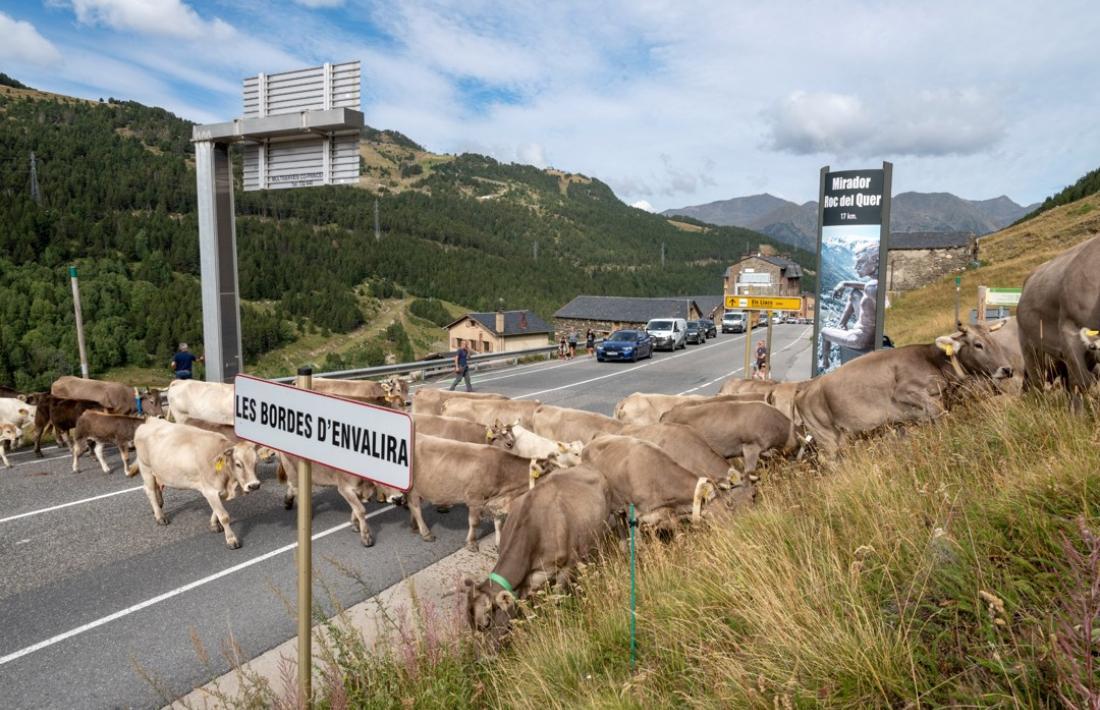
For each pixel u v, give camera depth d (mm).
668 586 4945
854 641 3227
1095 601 2658
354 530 8523
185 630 5902
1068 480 3854
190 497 9820
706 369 28297
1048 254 48312
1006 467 4445
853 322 13008
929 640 3248
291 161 14297
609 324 63531
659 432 7801
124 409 13625
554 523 5574
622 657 4293
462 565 7367
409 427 3000
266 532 8398
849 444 7613
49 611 6234
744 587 4254
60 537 8125
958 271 53688
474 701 4297
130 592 6641
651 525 6512
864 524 4668
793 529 5023
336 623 5949
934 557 3602
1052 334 5816
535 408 11953
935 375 6980
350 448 3383
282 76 14133
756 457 8375
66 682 5109
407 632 5312
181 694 4969
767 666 3336
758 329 60062
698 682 3613
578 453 8750
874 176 12516
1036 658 2732
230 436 9945
